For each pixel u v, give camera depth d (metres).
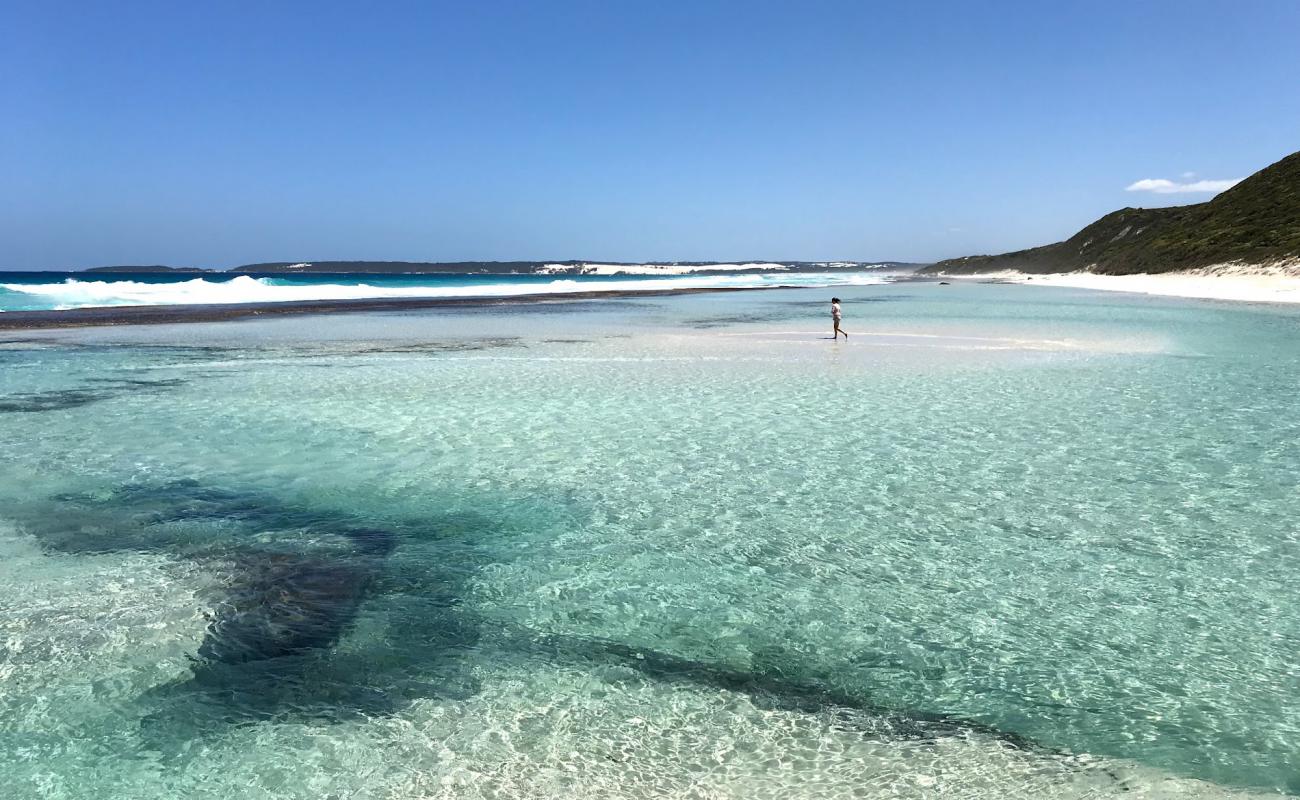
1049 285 71.50
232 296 53.44
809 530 7.59
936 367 17.95
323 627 5.69
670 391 15.05
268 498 8.59
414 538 7.47
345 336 26.05
